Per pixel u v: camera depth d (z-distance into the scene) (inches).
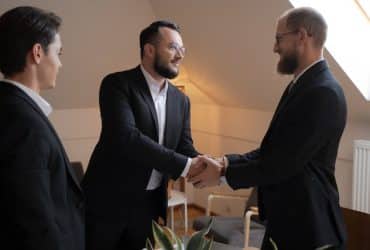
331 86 55.1
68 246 46.4
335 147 58.2
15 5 104.7
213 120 166.7
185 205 142.5
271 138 59.2
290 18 58.4
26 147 42.4
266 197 60.8
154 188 77.1
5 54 45.6
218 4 100.3
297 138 54.8
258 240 104.3
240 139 153.9
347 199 116.2
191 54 135.1
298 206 56.9
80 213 50.8
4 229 42.4
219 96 153.5
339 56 94.3
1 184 41.8
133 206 74.9
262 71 114.0
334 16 93.9
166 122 75.4
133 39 128.7
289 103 57.5
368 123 109.7
